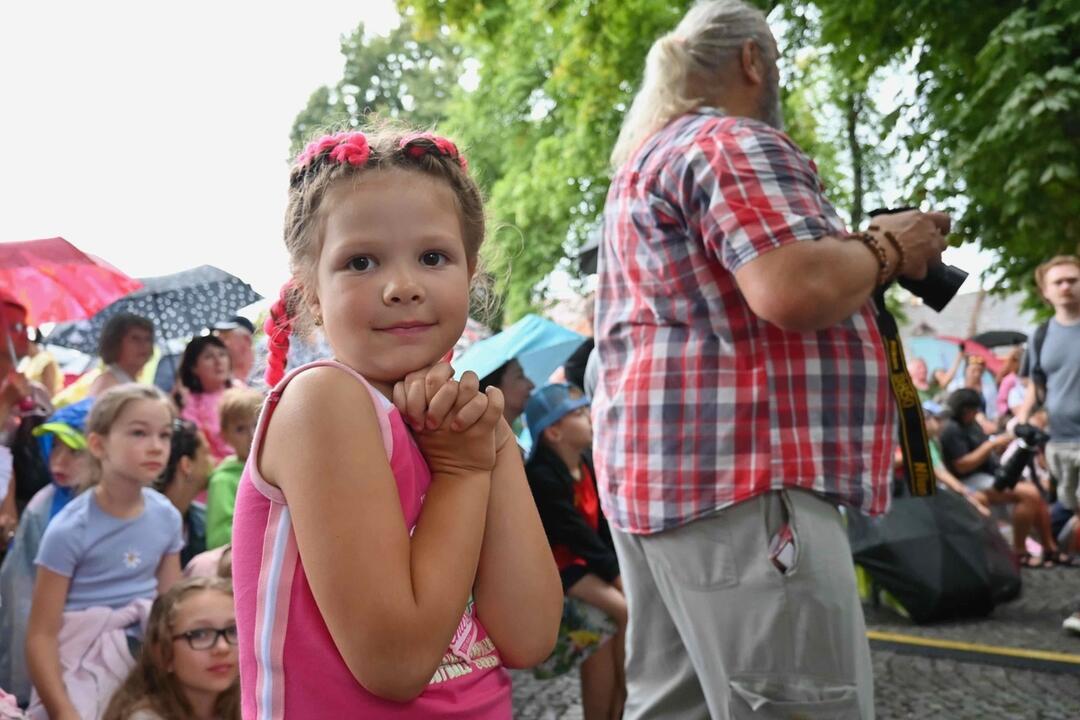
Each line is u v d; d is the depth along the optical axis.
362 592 1.06
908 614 5.79
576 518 3.59
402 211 1.17
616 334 2.33
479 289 1.54
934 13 8.52
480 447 1.18
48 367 6.52
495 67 16.05
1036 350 6.34
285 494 1.11
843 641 2.04
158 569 3.43
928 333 17.95
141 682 2.86
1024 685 4.45
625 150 2.46
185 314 7.44
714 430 2.10
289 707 1.10
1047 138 8.05
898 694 4.36
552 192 15.34
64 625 3.17
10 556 3.54
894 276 2.11
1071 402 6.12
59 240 4.73
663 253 2.19
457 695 1.17
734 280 2.12
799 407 2.08
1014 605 6.22
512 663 1.25
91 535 3.22
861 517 5.93
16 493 4.16
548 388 3.76
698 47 2.38
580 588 3.57
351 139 1.20
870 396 2.13
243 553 1.17
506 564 1.24
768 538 2.06
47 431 3.77
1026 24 7.99
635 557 2.31
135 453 3.23
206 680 2.81
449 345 1.20
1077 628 5.35
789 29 9.97
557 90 14.56
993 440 8.02
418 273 1.17
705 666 2.11
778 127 2.49
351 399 1.12
